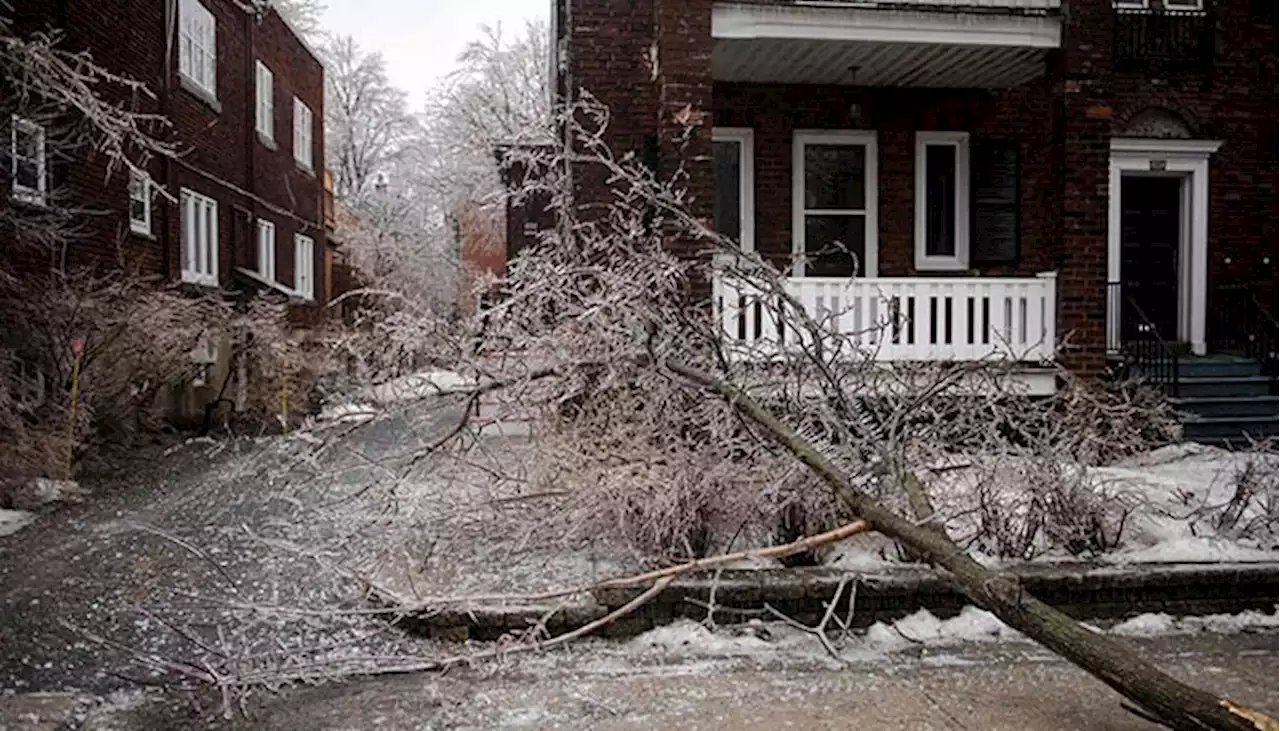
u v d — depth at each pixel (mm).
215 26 17719
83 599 6293
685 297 6645
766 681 5191
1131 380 9172
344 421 6707
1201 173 13078
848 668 5410
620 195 7844
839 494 5508
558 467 6516
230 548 7438
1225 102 13109
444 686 5098
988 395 6852
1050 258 10680
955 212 12891
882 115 12664
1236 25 13102
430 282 31109
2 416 9352
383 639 5633
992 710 4785
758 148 12531
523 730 4543
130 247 14031
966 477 6770
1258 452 7688
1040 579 6117
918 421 7242
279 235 22297
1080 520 6676
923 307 10148
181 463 11430
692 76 9914
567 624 5738
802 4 10141
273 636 5641
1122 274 13289
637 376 6102
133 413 12070
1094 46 10422
